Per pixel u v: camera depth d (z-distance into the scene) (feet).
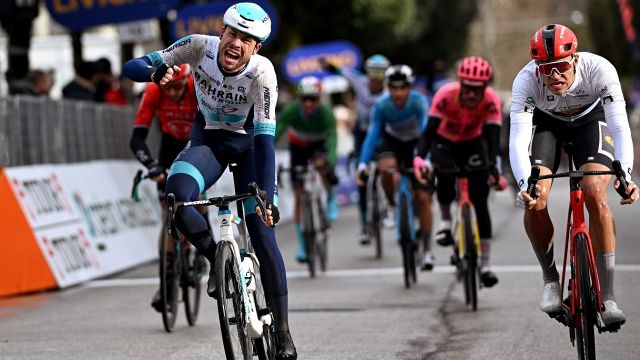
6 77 87.61
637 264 66.28
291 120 75.72
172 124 51.03
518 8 530.27
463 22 258.78
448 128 57.88
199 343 44.65
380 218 76.84
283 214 113.60
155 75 34.42
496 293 57.26
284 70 157.17
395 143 69.97
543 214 36.96
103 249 69.97
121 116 83.71
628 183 34.09
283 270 35.19
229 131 36.47
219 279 31.89
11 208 61.87
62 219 66.44
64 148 72.23
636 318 47.55
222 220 33.68
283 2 181.68
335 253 81.76
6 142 64.34
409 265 61.41
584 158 37.29
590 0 488.02
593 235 35.68
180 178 34.24
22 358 41.86
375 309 53.11
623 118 36.27
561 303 36.81
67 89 85.87
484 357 40.34
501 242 82.07
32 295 61.41
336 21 193.36
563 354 40.47
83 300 59.06
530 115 37.40
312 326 48.26
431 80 99.60
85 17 82.07
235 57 34.24
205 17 98.63
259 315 34.60
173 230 32.30
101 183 73.61
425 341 44.06
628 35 340.39
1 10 83.61
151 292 61.62
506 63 521.24
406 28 211.41
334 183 76.43
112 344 44.65
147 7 81.35
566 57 35.47
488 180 55.16
